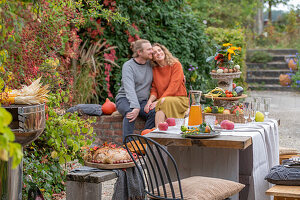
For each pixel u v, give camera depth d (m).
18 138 2.50
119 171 3.12
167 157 3.73
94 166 3.13
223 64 4.03
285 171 3.20
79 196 2.99
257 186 3.36
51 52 3.76
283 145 6.13
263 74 13.13
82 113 5.57
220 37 9.18
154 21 7.57
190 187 2.87
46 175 3.73
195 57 8.03
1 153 1.37
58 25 3.67
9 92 2.68
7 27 1.97
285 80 12.50
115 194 3.09
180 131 3.47
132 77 5.29
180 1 8.09
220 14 13.99
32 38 3.23
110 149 3.21
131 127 5.25
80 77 6.43
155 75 5.37
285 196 2.95
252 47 15.34
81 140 3.95
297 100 10.48
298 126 7.46
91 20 6.70
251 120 3.94
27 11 2.01
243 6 14.98
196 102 3.64
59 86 3.89
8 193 2.41
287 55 13.91
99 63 6.72
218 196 2.82
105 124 5.73
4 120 1.40
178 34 7.68
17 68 2.97
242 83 9.45
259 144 3.39
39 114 2.59
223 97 3.85
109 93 6.91
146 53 5.22
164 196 2.73
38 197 3.13
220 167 3.51
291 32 16.73
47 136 3.63
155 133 3.43
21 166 2.55
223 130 3.50
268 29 17.39
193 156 3.63
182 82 5.34
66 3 3.97
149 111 5.24
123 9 6.91
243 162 3.57
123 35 7.15
